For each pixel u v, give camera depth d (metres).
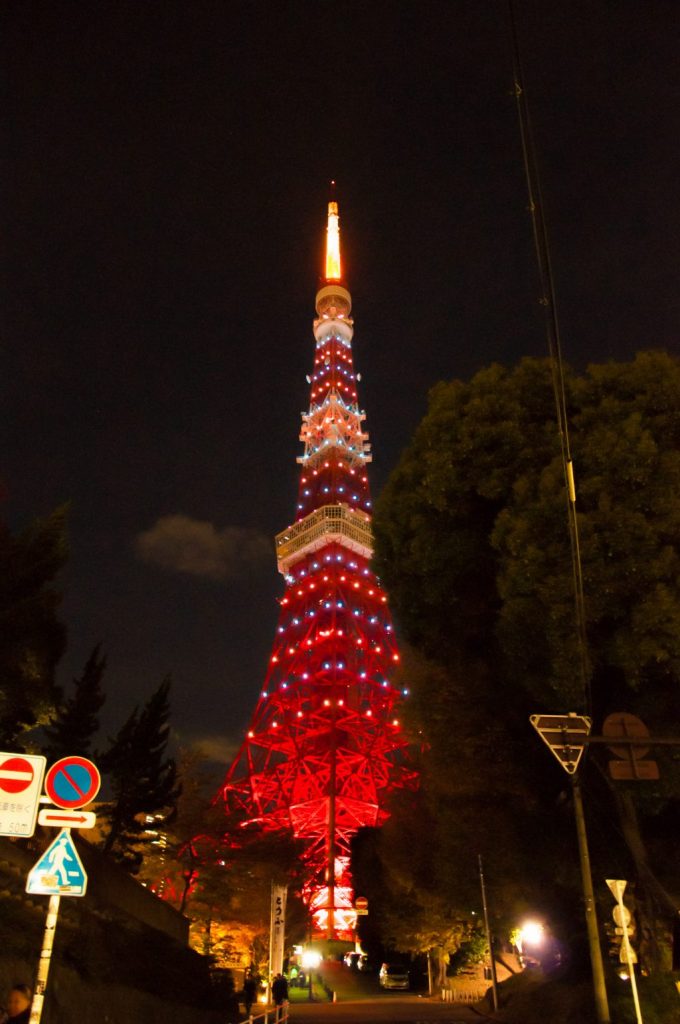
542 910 26.38
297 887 54.91
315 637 110.75
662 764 18.64
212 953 44.28
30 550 21.28
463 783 23.52
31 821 9.11
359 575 120.94
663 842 21.34
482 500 22.41
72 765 9.48
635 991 14.49
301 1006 41.78
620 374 21.81
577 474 19.88
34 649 20.36
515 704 22.69
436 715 23.25
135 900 25.97
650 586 18.20
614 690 19.88
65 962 16.08
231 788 89.88
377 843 60.03
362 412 155.62
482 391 23.09
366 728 100.88
